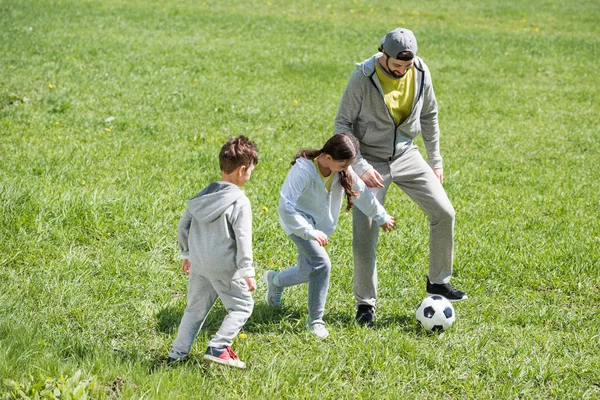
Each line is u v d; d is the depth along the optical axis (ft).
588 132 73.97
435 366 29.76
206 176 52.29
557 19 146.51
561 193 54.34
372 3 152.25
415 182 33.81
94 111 68.64
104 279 35.63
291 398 27.02
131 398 25.26
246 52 101.81
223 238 27.27
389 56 30.94
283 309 34.17
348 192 30.42
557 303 36.78
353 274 35.45
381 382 28.40
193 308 28.55
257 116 72.02
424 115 34.68
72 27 107.55
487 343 31.86
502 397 27.91
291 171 30.50
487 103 83.82
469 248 42.27
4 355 27.09
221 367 28.43
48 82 76.59
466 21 141.59
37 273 35.37
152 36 107.04
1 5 117.29
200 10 131.85
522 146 68.28
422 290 37.58
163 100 74.23
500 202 51.93
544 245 43.39
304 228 29.66
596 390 28.78
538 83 95.91
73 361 27.99
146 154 56.13
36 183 46.01
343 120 32.89
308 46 109.19
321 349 30.58
